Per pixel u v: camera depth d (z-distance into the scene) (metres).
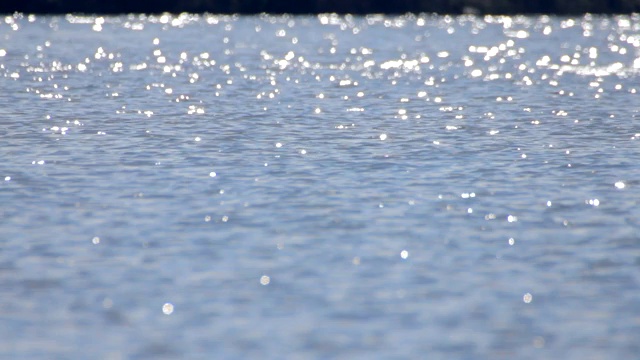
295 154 97.19
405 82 175.75
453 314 54.50
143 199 78.56
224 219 72.62
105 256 63.81
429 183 84.88
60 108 132.12
